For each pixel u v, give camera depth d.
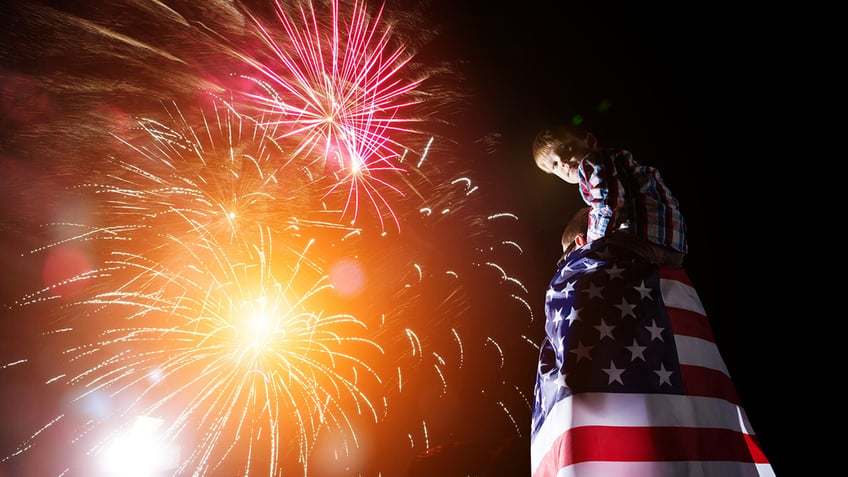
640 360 2.11
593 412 2.04
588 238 2.57
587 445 1.99
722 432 2.07
